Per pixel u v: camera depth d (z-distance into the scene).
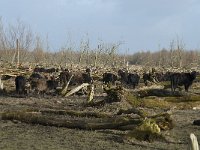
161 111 21.19
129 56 99.94
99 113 17.91
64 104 22.98
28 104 22.59
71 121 15.77
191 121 18.12
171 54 73.75
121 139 13.77
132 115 17.95
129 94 22.94
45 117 16.27
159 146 13.08
